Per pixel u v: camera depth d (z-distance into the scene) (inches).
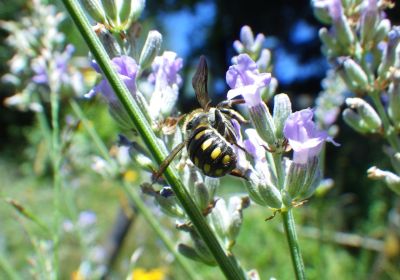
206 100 2.3
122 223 5.5
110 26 2.1
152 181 2.0
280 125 2.0
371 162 10.2
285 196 2.0
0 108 18.6
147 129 1.9
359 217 8.6
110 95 2.1
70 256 8.0
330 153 11.4
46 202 11.3
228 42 21.5
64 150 3.8
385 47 2.6
